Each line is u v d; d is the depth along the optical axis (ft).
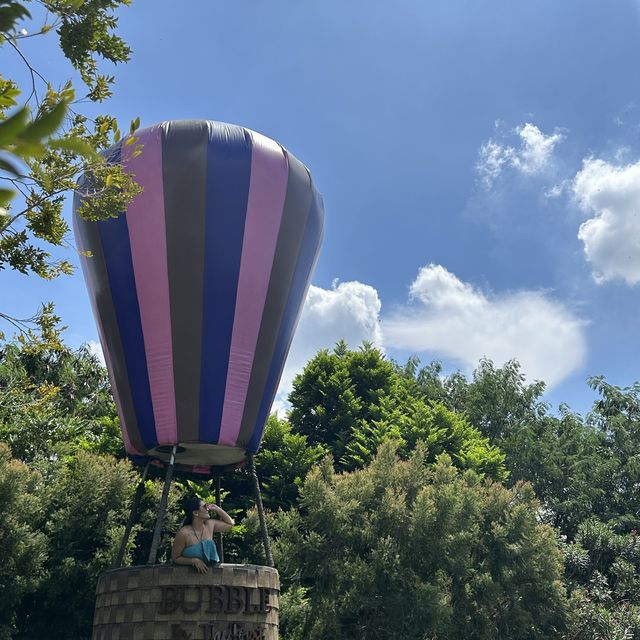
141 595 40.27
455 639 78.28
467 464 110.83
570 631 87.61
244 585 41.37
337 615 74.38
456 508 78.54
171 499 86.53
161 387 44.37
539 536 86.12
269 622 41.91
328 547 77.36
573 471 134.92
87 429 104.47
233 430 45.16
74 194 48.11
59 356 112.27
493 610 83.25
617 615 93.09
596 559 108.58
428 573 77.82
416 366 162.20
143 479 49.80
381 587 74.18
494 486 90.89
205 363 44.19
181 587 39.91
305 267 48.93
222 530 43.01
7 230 32.04
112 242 45.14
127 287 44.80
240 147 45.96
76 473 82.33
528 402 147.23
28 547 72.33
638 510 133.69
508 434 145.38
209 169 44.68
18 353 100.73
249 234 45.03
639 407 153.69
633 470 136.77
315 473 80.43
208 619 39.65
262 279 45.57
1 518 71.10
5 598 70.64
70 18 29.66
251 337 45.44
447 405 153.07
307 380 120.06
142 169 44.60
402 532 77.20
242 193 44.98
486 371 151.43
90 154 6.27
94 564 76.89
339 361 124.06
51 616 78.69
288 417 119.44
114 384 47.34
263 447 107.04
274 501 100.58
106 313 46.11
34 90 24.53
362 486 81.30
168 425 44.45
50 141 5.98
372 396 120.98
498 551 84.58
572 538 128.26
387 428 108.06
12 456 82.02
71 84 24.59
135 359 45.01
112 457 86.38
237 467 51.31
